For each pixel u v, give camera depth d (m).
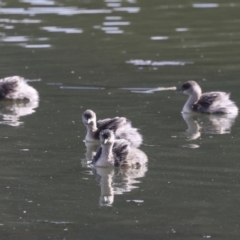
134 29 29.27
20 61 24.08
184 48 26.05
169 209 11.73
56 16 31.66
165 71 22.61
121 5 34.53
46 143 15.49
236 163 13.93
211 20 31.16
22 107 18.98
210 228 10.97
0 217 11.51
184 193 12.44
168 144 15.37
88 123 15.71
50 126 16.86
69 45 26.42
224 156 14.41
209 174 13.35
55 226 11.13
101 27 29.47
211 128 16.80
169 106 18.72
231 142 15.46
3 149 15.03
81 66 23.34
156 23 30.48
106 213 11.62
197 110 18.38
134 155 14.33
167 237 10.68
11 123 17.19
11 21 30.61
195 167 13.77
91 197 12.37
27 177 13.39
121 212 11.66
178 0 35.78
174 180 13.11
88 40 27.25
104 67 23.19
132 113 17.95
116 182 13.16
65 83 21.20
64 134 16.20
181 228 10.98
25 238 10.71
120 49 25.86
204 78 21.64
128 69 22.86
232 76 21.83
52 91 20.38
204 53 25.23
